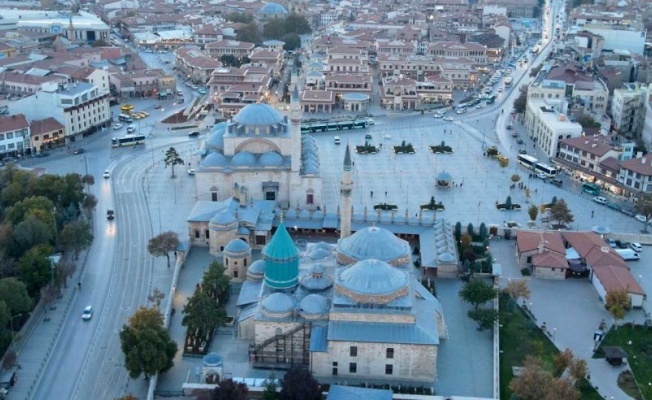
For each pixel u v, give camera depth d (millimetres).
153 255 192375
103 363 150500
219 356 143375
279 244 155000
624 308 168250
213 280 171250
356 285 145500
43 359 151250
